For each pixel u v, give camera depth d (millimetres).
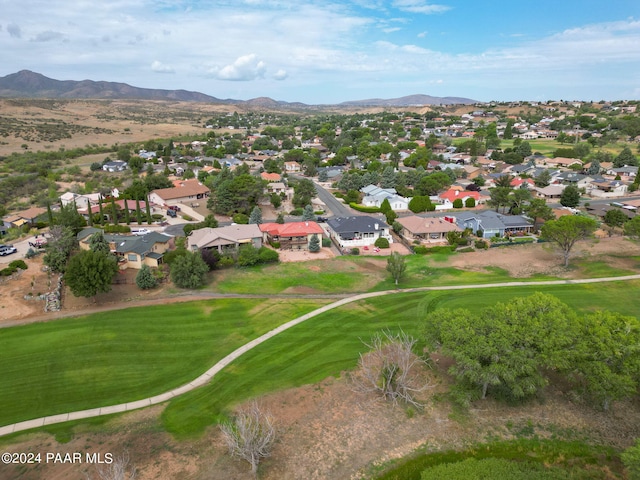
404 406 35625
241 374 40094
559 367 32531
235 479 28375
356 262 71688
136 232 87688
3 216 97438
